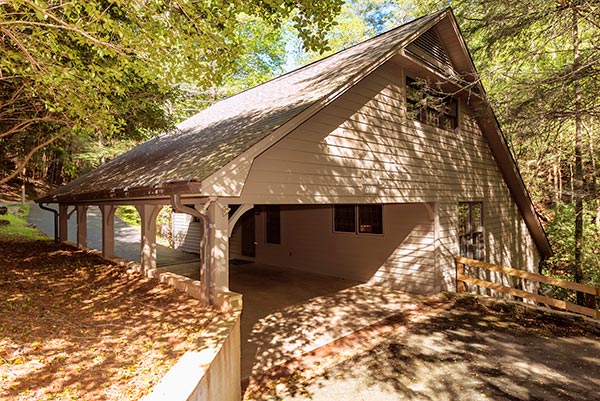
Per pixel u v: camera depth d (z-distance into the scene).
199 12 3.54
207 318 3.99
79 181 10.70
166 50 3.62
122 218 20.70
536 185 14.61
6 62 3.31
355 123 6.60
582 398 3.98
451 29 8.29
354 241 9.56
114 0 3.13
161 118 8.70
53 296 4.80
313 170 5.75
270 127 5.00
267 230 11.87
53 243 11.18
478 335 5.89
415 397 3.98
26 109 5.99
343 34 22.19
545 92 6.80
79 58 3.90
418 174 8.05
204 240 4.59
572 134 11.22
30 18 3.17
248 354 5.00
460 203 9.82
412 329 6.16
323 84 6.33
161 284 5.71
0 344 2.96
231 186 4.34
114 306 4.46
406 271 8.59
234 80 21.52
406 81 8.12
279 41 21.52
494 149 11.15
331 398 3.94
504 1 6.86
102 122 4.20
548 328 6.24
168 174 5.07
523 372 4.59
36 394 2.24
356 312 6.96
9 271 6.39
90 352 2.98
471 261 8.29
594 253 12.26
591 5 6.03
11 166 13.34
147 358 2.90
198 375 2.35
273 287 8.78
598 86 6.67
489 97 8.66
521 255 12.81
